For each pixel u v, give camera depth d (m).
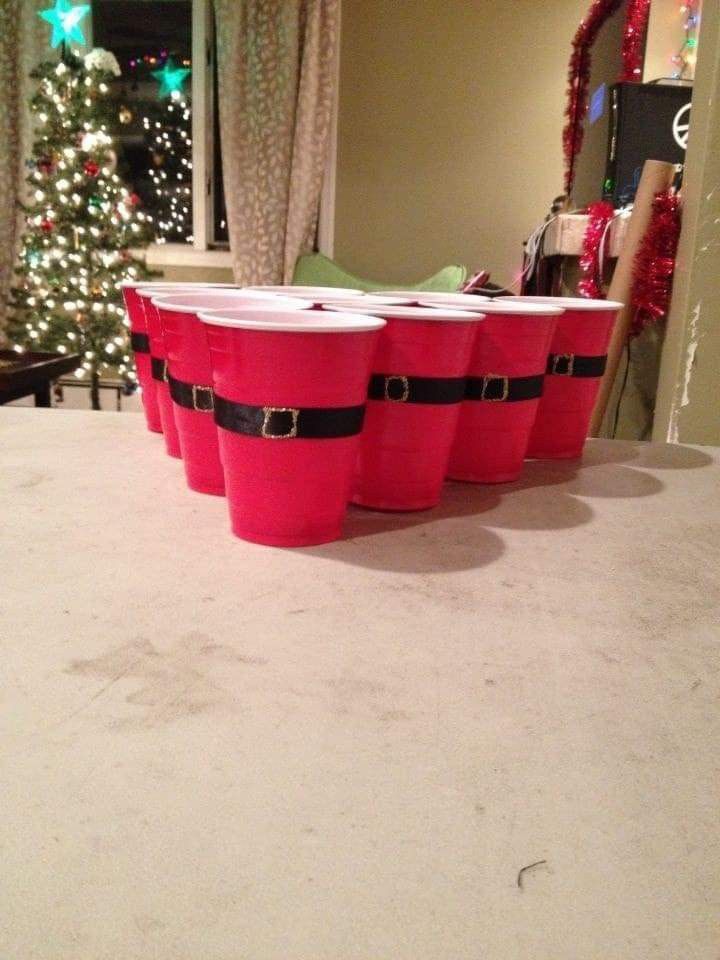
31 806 0.26
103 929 0.21
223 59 3.66
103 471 0.66
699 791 0.28
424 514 0.59
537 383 0.66
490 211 3.85
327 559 0.49
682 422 1.19
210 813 0.26
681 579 0.48
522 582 0.46
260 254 3.85
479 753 0.30
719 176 1.13
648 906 0.23
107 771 0.28
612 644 0.39
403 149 3.81
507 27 3.67
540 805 0.27
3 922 0.21
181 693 0.33
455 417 0.58
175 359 0.58
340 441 0.48
